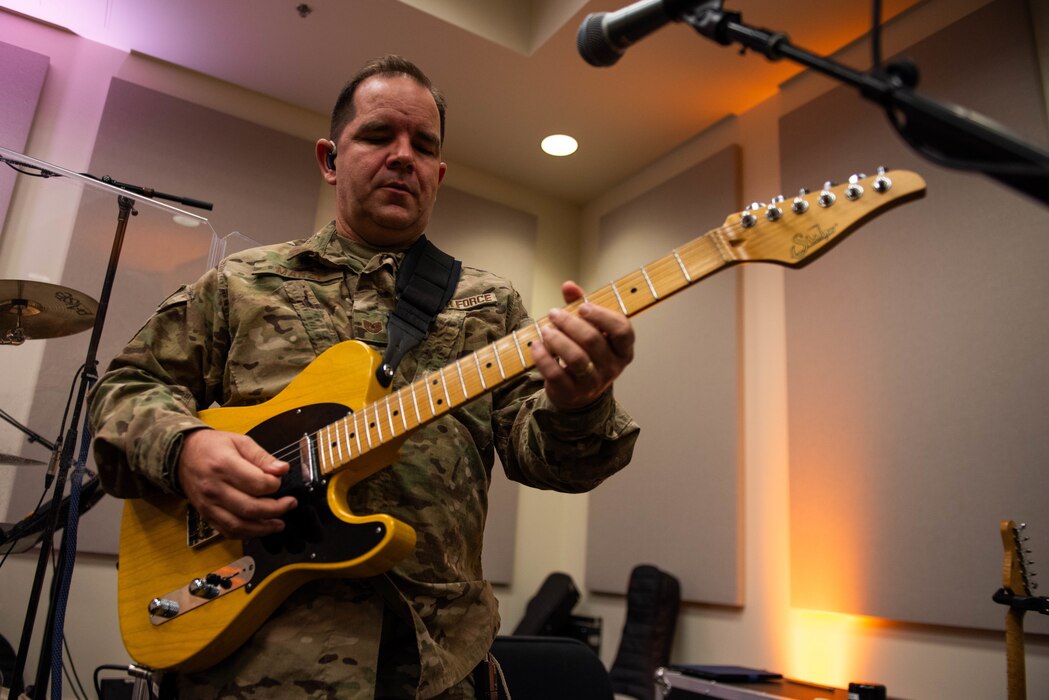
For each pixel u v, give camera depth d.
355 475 1.07
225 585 1.04
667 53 3.49
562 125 4.11
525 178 4.71
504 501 4.27
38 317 1.87
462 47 3.51
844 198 0.90
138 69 3.71
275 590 1.02
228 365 1.24
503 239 4.58
